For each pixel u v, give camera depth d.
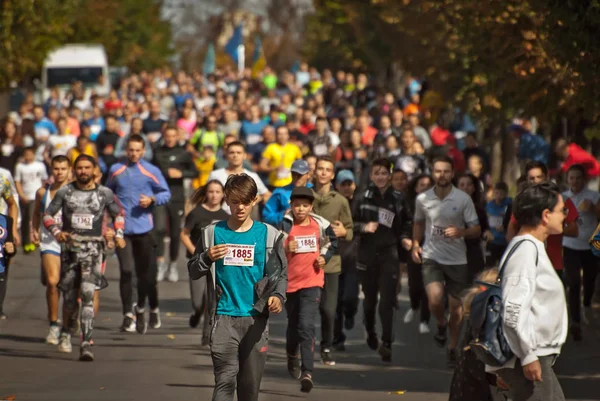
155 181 32.69
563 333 15.60
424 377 26.56
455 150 50.47
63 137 57.62
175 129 45.16
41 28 70.25
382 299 29.05
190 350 29.50
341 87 100.19
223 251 18.58
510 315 15.22
